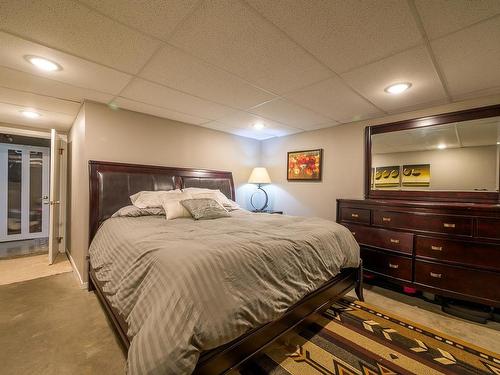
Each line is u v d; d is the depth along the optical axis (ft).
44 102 8.88
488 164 7.80
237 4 4.12
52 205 11.17
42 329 6.01
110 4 4.09
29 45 5.28
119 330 4.77
